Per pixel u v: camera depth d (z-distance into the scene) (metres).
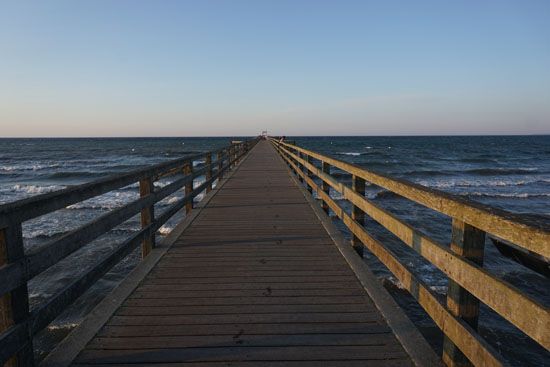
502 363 1.65
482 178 34.25
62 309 2.42
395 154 62.16
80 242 2.64
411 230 2.63
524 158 56.97
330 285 3.72
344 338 2.75
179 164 5.98
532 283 9.33
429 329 7.23
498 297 1.65
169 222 14.38
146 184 4.58
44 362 2.45
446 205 2.11
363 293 3.53
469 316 2.07
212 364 2.45
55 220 16.19
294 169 13.55
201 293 3.54
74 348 2.60
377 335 2.79
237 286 3.70
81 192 2.62
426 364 2.38
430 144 101.81
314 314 3.12
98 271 2.95
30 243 12.87
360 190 4.29
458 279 2.00
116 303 3.29
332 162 5.45
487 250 11.40
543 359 6.67
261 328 2.90
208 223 6.33
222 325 2.95
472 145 95.75
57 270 10.09
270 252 4.77
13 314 2.02
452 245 2.12
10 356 1.96
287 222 6.39
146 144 115.88
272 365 2.44
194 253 4.73
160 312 3.17
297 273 4.04
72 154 71.25
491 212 1.70
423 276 9.42
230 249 4.89
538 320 1.40
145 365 2.45
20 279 2.01
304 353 2.57
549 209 20.36
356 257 4.43
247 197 8.90
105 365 2.45
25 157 65.00
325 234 5.62
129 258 10.77
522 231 1.47
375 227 13.49
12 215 1.96
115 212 3.32
